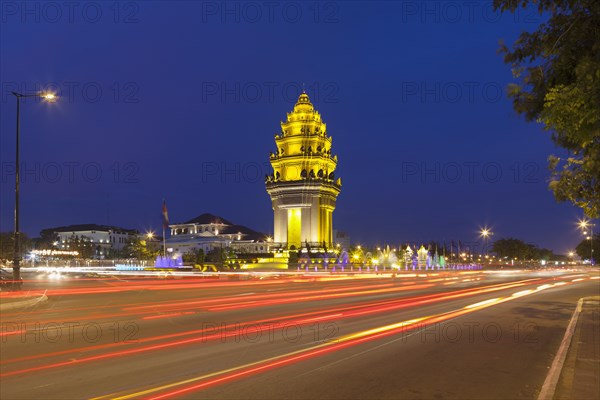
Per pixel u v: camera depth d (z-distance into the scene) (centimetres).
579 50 729
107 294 2956
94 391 805
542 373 971
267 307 2148
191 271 6931
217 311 1978
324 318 1750
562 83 766
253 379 890
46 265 12138
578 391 820
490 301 2494
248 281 4766
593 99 669
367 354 1120
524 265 15375
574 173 1050
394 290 3362
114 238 16700
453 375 946
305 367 986
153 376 903
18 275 3012
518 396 818
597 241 11750
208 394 795
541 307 2195
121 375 909
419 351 1164
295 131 8956
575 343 1262
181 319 1705
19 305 2159
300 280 5003
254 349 1162
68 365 987
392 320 1711
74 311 1984
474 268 11562
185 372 934
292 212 8644
